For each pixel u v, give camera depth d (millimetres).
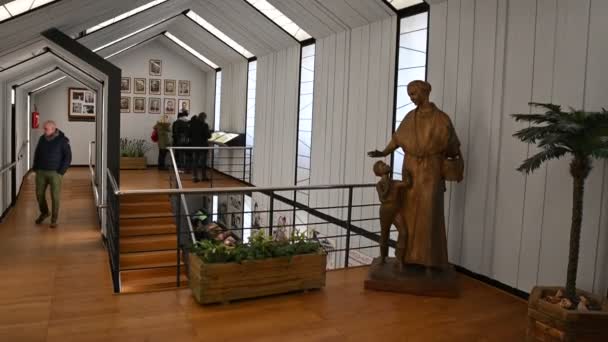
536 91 3875
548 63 3781
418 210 4109
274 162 9039
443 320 3514
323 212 7105
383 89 5863
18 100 9062
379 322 3443
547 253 3785
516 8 4043
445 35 4793
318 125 7316
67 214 7582
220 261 3703
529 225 3926
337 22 6555
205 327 3266
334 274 4488
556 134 2961
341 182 6668
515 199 4047
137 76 13398
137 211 7594
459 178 4105
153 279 6109
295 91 8219
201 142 10266
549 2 3775
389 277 4078
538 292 3191
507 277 4121
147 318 3398
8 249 5527
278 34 8258
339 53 6781
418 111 4160
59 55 6574
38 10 4453
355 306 3723
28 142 11555
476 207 4410
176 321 3354
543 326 3023
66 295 3893
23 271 4660
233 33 9359
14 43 5203
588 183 3518
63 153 6730
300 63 8109
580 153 2971
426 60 5113
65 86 13281
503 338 3244
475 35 4434
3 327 3227
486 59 4316
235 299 3727
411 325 3408
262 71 9672
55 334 3123
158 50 13523
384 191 4195
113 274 4320
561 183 3674
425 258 4059
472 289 4164
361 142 6266
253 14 8086
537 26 3867
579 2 3557
